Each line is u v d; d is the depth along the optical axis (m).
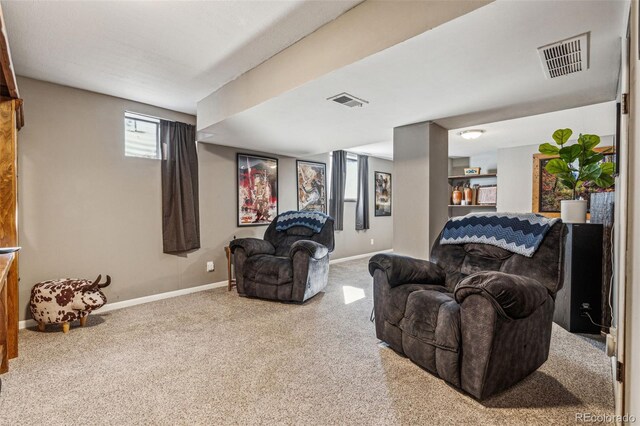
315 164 5.68
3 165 2.21
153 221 3.68
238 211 4.52
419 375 1.96
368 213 6.59
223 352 2.29
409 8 1.72
